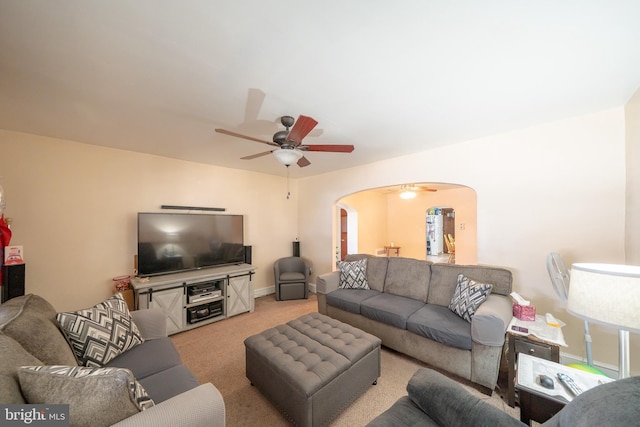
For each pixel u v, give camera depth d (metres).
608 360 2.22
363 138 2.88
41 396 0.86
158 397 1.30
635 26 1.22
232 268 3.88
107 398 0.87
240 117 2.27
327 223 4.80
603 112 2.23
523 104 2.10
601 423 0.70
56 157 2.83
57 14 1.13
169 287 3.07
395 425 1.17
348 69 1.59
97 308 1.72
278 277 4.42
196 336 3.04
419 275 3.04
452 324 2.25
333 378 1.64
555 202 2.46
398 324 2.48
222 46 1.37
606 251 2.22
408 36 1.30
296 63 1.53
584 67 1.58
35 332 1.30
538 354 1.80
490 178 2.84
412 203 7.10
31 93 1.83
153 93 1.85
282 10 1.13
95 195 3.08
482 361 1.99
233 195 4.41
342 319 3.07
